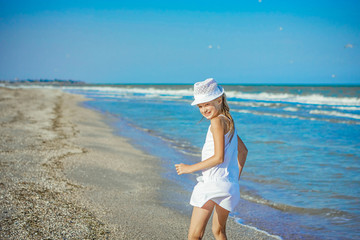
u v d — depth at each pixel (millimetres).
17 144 7227
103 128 11797
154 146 8750
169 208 4270
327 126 12555
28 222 3256
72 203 3973
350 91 33812
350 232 3701
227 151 2273
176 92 52125
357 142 9242
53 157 6320
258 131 11297
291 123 13344
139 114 17172
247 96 34156
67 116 14414
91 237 3119
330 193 5020
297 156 7492
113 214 3803
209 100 2223
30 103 20344
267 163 6871
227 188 2229
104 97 36312
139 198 4570
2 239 2857
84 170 5672
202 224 2248
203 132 11164
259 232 3688
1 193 3959
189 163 6926
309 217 4141
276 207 4477
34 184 4504
